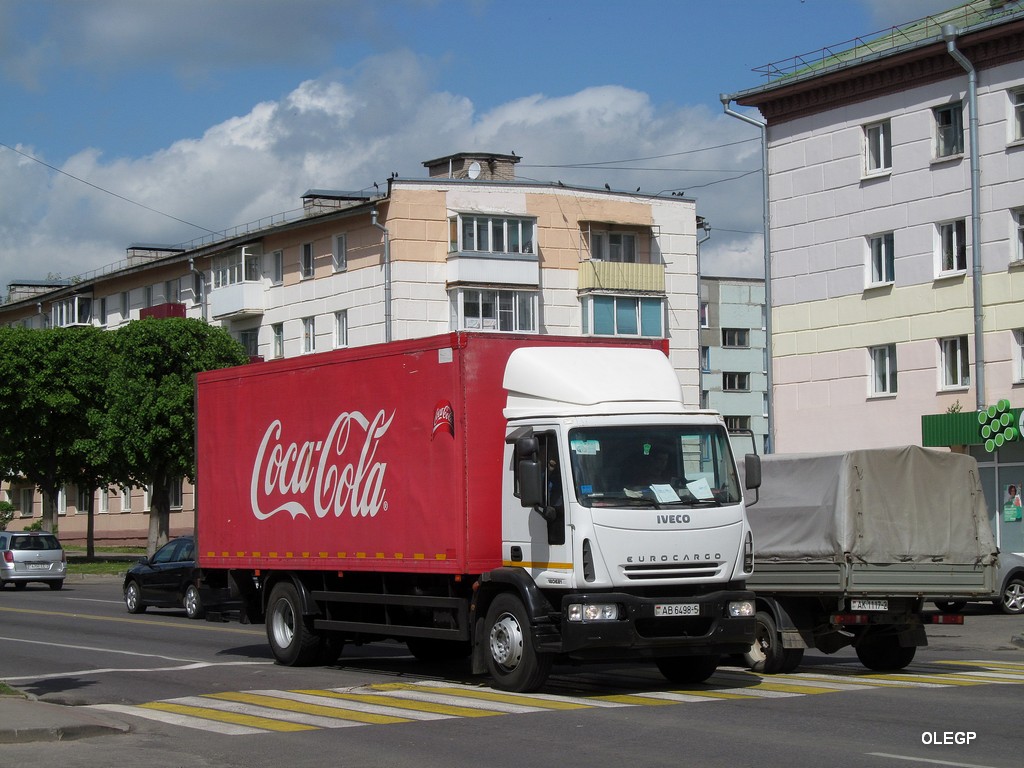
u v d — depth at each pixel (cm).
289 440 1678
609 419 1309
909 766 888
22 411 5306
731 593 1302
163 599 2677
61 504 7544
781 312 3725
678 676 1421
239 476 1780
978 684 1379
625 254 5456
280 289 5547
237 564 1770
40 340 5316
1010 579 2450
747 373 7625
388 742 1041
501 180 5141
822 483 1486
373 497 1508
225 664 1703
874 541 1458
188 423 4559
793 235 3703
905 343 3416
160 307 6209
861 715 1136
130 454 4575
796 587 1488
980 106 3231
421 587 1488
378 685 1436
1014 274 3156
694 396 5519
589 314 5209
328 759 969
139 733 1112
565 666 1616
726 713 1160
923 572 1484
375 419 1515
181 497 6341
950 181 3309
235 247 5728
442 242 5034
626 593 1268
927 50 3294
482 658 1370
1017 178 3153
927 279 3366
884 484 1480
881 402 3469
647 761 929
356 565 1530
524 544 1327
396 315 4956
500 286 5041
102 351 5372
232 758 982
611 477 1288
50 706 1208
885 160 3497
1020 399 3139
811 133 3656
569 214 5266
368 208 4991
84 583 4275
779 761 916
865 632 1512
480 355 1391
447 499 1384
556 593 1309
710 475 1334
